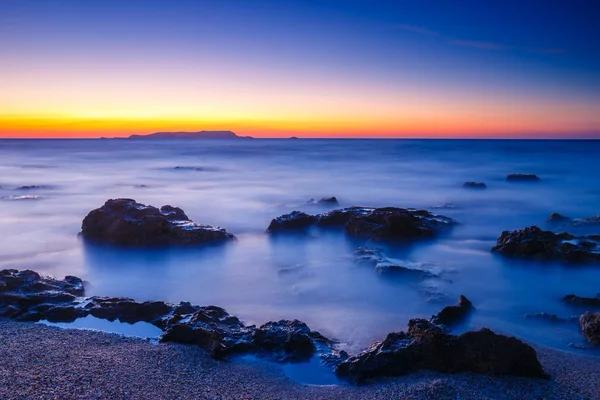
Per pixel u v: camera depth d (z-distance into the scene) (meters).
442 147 148.50
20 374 11.41
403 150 131.38
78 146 182.25
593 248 23.64
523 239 24.77
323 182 59.84
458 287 20.69
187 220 30.78
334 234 30.42
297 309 18.69
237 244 28.70
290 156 108.62
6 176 67.00
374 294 20.16
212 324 15.05
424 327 13.52
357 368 12.69
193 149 151.12
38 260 25.77
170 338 14.26
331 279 22.20
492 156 103.00
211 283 22.06
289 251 27.20
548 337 15.60
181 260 25.61
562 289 20.61
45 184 57.34
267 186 56.22
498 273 22.75
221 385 11.83
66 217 37.22
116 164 89.31
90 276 23.17
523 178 59.88
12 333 14.35
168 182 60.47
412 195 48.88
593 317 15.77
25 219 36.38
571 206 42.19
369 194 49.59
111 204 29.70
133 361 12.62
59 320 16.11
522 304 18.81
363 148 146.38
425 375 12.30
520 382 11.92
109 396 10.69
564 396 11.30
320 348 14.28
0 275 18.09
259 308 18.88
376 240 27.88
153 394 10.98
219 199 46.53
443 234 30.30
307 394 11.70
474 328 16.36
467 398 11.05
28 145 195.25
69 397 10.47
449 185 56.31
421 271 21.88
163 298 20.17
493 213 39.06
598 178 62.16
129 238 27.14
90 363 12.32
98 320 16.20
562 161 89.19
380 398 11.30
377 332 16.34
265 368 13.07
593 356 13.98
